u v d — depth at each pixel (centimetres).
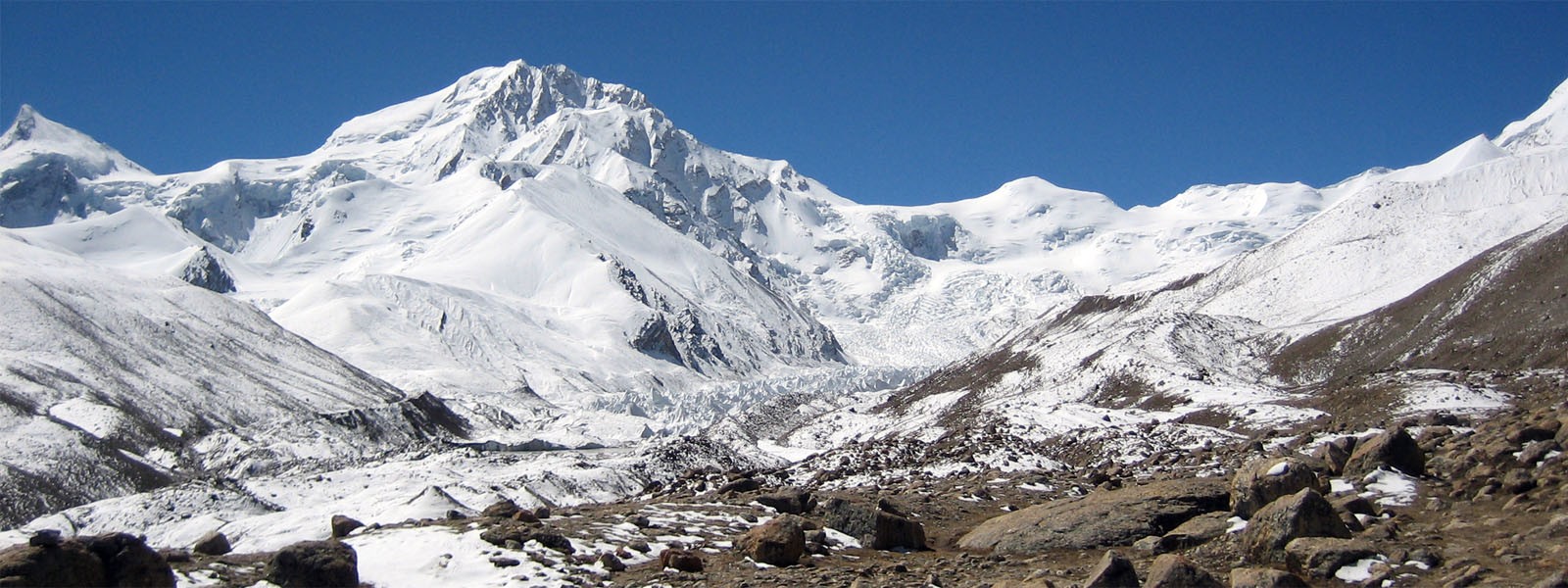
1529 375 6112
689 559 2520
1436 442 3250
